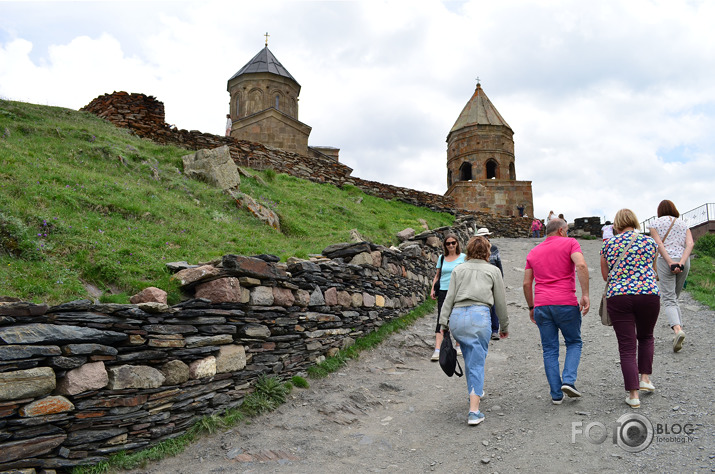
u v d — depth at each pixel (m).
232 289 4.83
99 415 3.51
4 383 2.98
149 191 9.16
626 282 4.68
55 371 3.33
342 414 5.01
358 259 7.95
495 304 4.89
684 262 5.76
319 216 13.41
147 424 3.85
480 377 4.61
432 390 5.83
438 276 7.23
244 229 9.41
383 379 6.20
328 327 6.64
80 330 3.44
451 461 3.94
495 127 41.25
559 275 4.91
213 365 4.51
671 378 5.08
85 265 5.21
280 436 4.43
